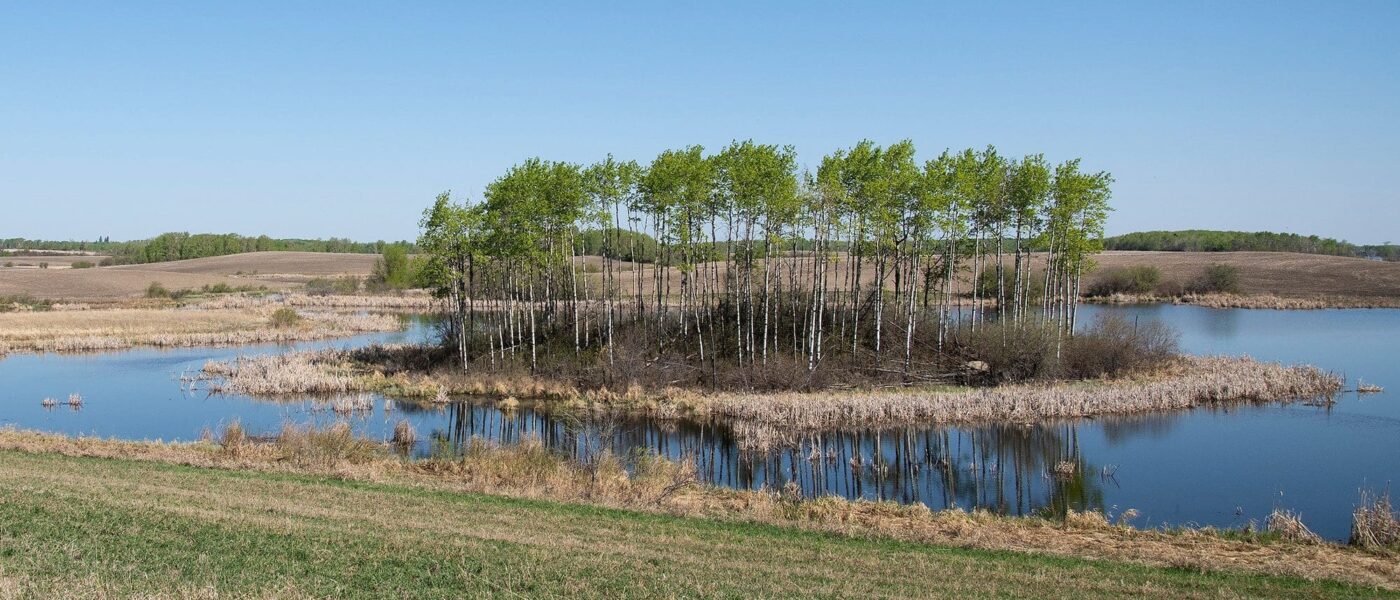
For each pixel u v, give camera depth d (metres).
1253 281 116.94
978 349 46.72
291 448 26.83
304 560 14.81
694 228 48.09
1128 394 39.94
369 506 19.41
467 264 61.47
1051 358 45.94
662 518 20.08
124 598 12.22
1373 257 171.25
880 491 27.20
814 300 45.12
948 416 37.56
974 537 19.69
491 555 15.68
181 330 74.50
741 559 16.56
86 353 62.84
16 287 113.69
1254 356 57.72
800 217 45.50
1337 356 57.69
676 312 57.03
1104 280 109.12
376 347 58.69
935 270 54.41
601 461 25.77
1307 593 15.50
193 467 23.80
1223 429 35.97
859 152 44.28
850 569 16.20
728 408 39.34
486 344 53.50
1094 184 47.47
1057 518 23.75
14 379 50.16
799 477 29.03
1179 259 138.75
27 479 20.08
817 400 39.00
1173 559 17.91
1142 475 28.89
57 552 14.38
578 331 52.03
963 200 45.12
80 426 36.53
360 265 171.62
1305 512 24.31
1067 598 14.82
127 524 16.31
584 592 13.99
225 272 156.38
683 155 45.81
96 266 165.88
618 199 48.12
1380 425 36.44
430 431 36.78
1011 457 31.72
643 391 43.69
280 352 63.09
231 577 13.65
